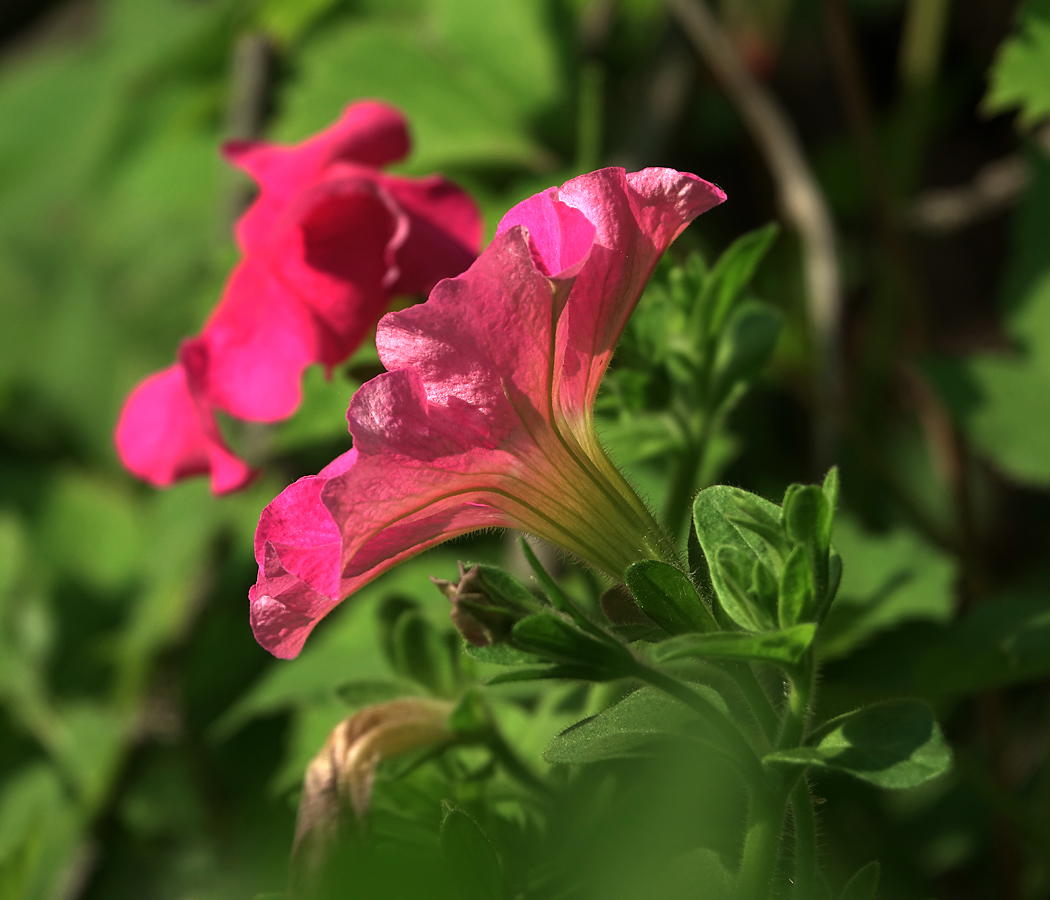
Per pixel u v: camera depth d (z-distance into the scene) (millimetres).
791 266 654
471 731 423
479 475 378
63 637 654
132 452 443
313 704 481
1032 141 542
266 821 522
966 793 539
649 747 382
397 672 437
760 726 383
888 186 586
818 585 377
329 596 376
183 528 632
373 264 435
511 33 650
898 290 620
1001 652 453
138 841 569
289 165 445
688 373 445
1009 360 519
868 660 479
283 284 433
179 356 431
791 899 382
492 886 385
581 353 381
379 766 427
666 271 450
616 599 388
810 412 647
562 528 386
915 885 515
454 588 383
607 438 447
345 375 438
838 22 567
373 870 398
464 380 371
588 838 412
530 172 646
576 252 376
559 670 378
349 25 649
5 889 465
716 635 371
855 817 518
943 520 671
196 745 586
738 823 408
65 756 602
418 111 641
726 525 388
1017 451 505
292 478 627
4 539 663
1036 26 515
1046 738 550
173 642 595
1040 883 511
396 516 374
